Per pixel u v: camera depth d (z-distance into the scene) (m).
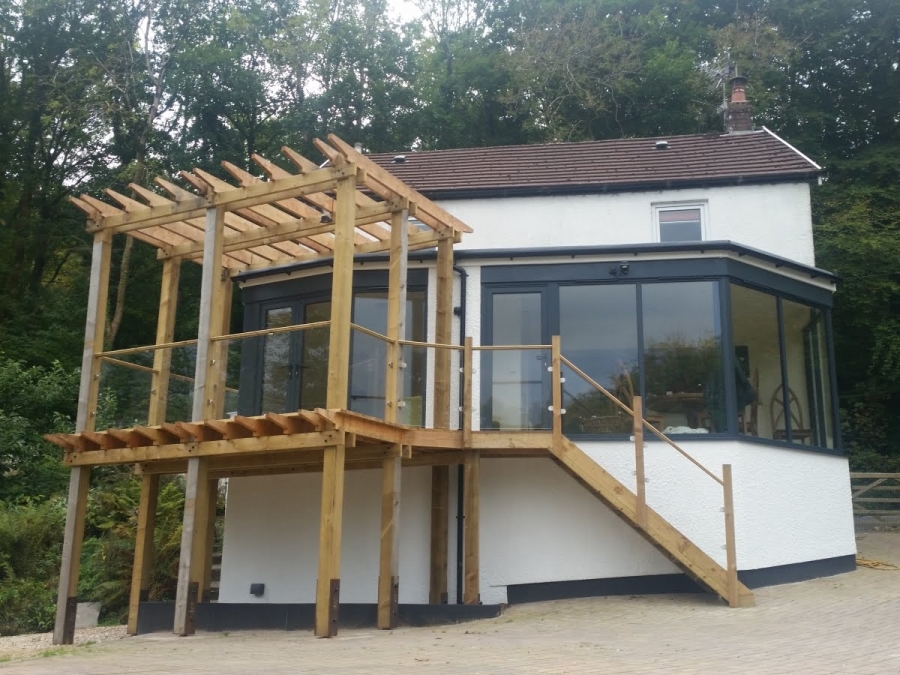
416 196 10.77
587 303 11.89
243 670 6.56
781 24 29.64
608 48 30.75
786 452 11.91
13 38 31.45
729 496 9.93
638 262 11.78
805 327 12.89
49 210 31.67
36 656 8.18
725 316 11.45
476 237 14.35
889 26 27.69
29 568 14.87
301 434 9.32
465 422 10.73
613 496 10.29
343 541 12.13
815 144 27.00
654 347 11.59
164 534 14.63
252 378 11.84
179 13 33.75
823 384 13.01
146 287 30.66
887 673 6.08
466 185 14.77
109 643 9.45
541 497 11.59
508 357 11.41
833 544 12.36
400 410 10.32
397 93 33.50
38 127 31.39
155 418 11.69
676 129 29.67
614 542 11.33
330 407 9.12
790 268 12.50
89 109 30.27
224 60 32.62
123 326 30.39
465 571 10.67
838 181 25.62
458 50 33.69
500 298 12.14
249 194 10.20
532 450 11.01
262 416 9.25
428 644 8.12
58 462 19.36
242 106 33.69
